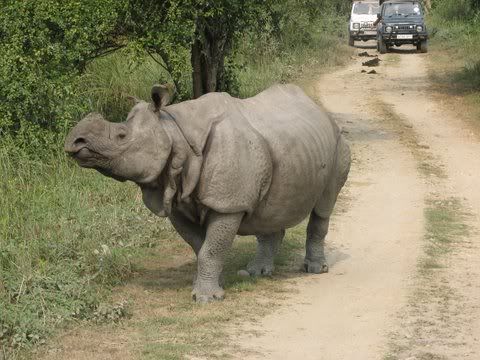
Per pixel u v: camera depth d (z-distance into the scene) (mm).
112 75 23234
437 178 19734
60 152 17391
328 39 49844
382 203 17406
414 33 46875
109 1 19219
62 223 13695
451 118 28031
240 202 10969
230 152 10859
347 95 32688
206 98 11125
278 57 37781
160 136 10453
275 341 10133
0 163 16109
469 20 53438
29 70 18031
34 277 11125
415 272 12969
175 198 10938
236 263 13078
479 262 13570
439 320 10977
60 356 9406
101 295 11289
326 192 12539
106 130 10203
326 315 11055
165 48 20172
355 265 13359
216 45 23203
